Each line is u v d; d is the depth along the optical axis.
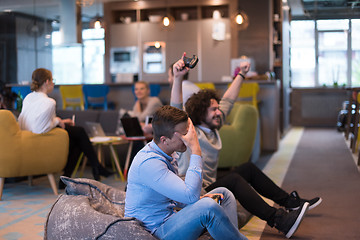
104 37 11.05
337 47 11.59
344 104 9.39
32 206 3.71
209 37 10.28
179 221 1.97
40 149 4.03
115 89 8.43
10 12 11.77
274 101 7.02
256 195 2.75
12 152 3.89
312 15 11.61
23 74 11.88
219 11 10.35
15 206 3.71
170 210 2.10
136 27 10.79
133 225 1.96
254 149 5.86
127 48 10.91
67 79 12.11
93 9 11.49
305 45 11.74
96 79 11.98
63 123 4.27
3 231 3.00
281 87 9.01
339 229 2.95
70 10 9.27
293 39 11.78
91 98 8.54
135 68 10.91
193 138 2.00
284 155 6.49
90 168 5.58
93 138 4.75
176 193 1.91
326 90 11.20
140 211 2.05
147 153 2.00
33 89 4.12
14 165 3.93
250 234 2.86
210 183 2.93
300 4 11.48
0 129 3.84
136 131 4.55
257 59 9.73
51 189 4.42
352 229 2.95
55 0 10.98
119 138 4.74
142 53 10.79
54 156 4.11
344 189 4.18
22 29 11.80
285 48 9.84
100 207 2.35
